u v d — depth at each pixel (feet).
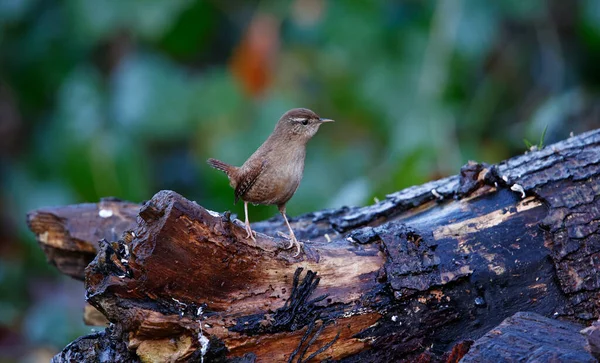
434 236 23.03
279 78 41.34
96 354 21.49
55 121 42.19
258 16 40.81
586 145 24.21
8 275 44.21
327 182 41.70
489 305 22.45
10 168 47.34
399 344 22.24
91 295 20.08
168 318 20.03
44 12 44.39
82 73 42.04
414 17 42.04
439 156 36.78
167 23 41.22
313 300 21.49
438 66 39.22
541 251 22.84
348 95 41.27
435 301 22.24
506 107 44.93
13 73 45.24
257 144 39.50
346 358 22.15
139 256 19.70
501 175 24.08
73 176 39.58
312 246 22.30
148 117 39.93
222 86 39.93
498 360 18.81
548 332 19.70
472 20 39.68
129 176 39.42
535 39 45.62
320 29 41.55
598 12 41.50
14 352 40.68
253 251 20.90
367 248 22.65
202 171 40.50
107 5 40.73
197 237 19.86
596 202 22.86
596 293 22.20
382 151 41.60
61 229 28.60
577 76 45.03
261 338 20.93
